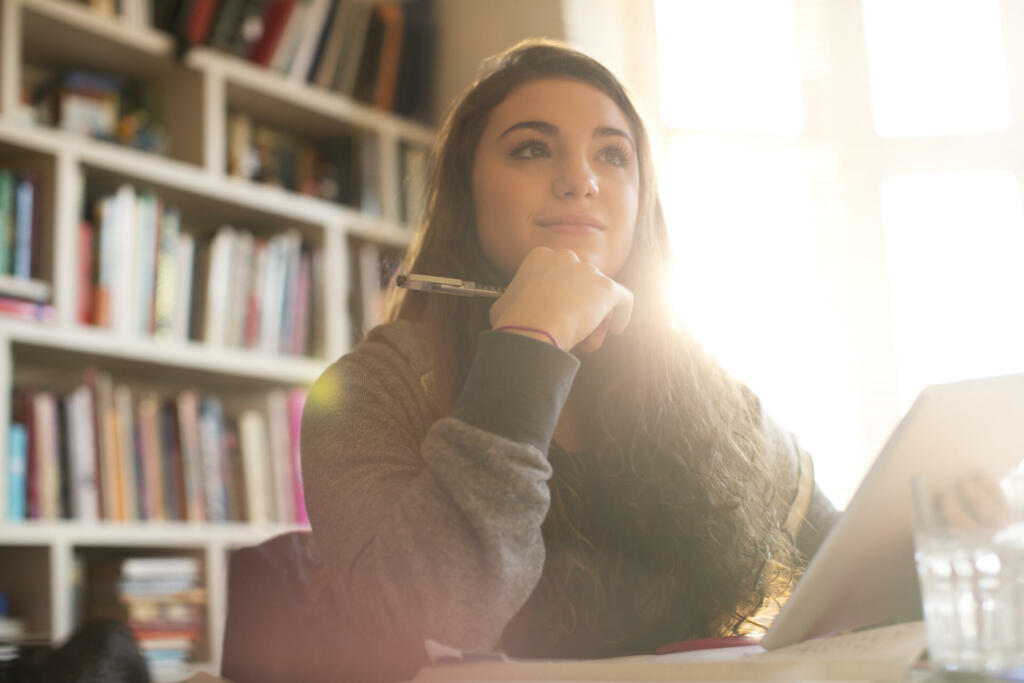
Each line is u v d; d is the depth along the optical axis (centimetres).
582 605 103
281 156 301
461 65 336
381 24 322
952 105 339
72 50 265
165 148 276
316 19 304
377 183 310
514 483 80
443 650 68
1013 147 331
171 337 253
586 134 114
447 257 121
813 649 67
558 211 111
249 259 270
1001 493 60
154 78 280
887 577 77
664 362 121
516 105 115
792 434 133
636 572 109
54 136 235
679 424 118
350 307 294
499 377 84
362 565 82
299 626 109
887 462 69
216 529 250
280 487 267
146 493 241
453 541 79
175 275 255
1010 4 337
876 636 67
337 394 103
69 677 85
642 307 123
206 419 255
